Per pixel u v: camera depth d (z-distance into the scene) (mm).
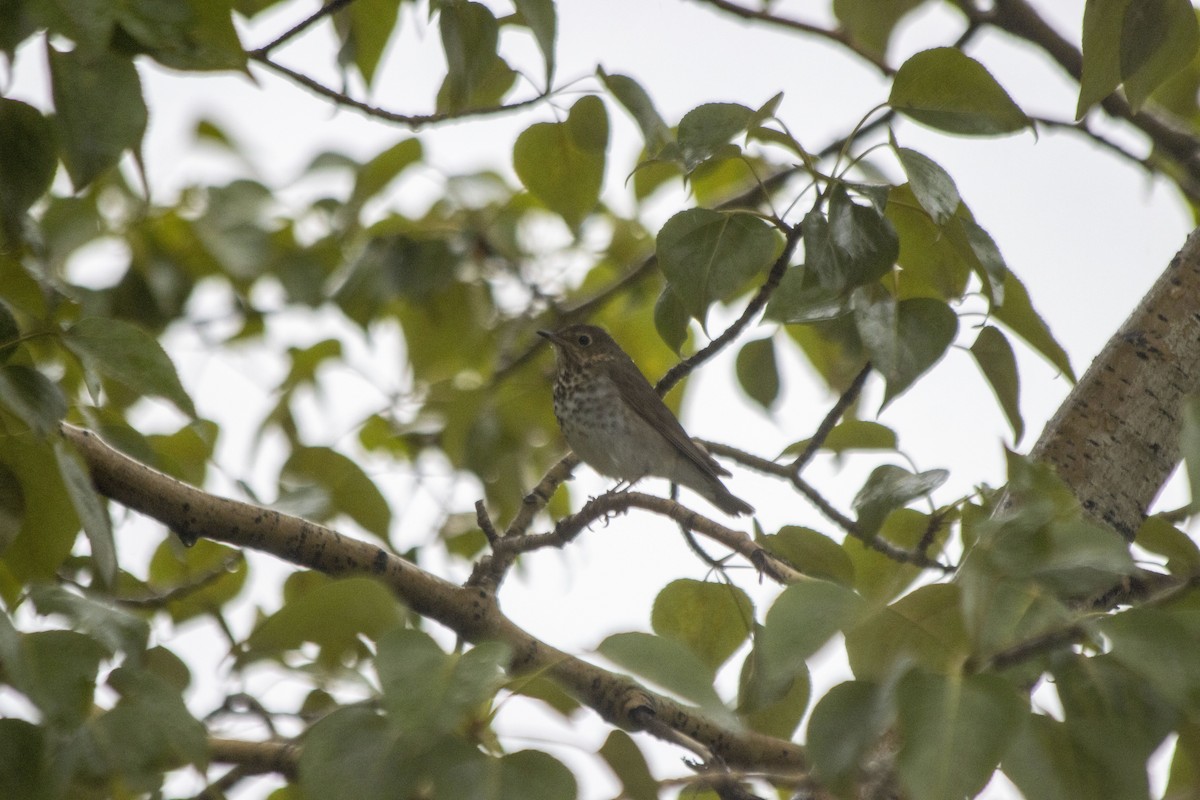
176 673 7656
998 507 7531
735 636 8391
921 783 4582
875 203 7039
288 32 8219
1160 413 8039
